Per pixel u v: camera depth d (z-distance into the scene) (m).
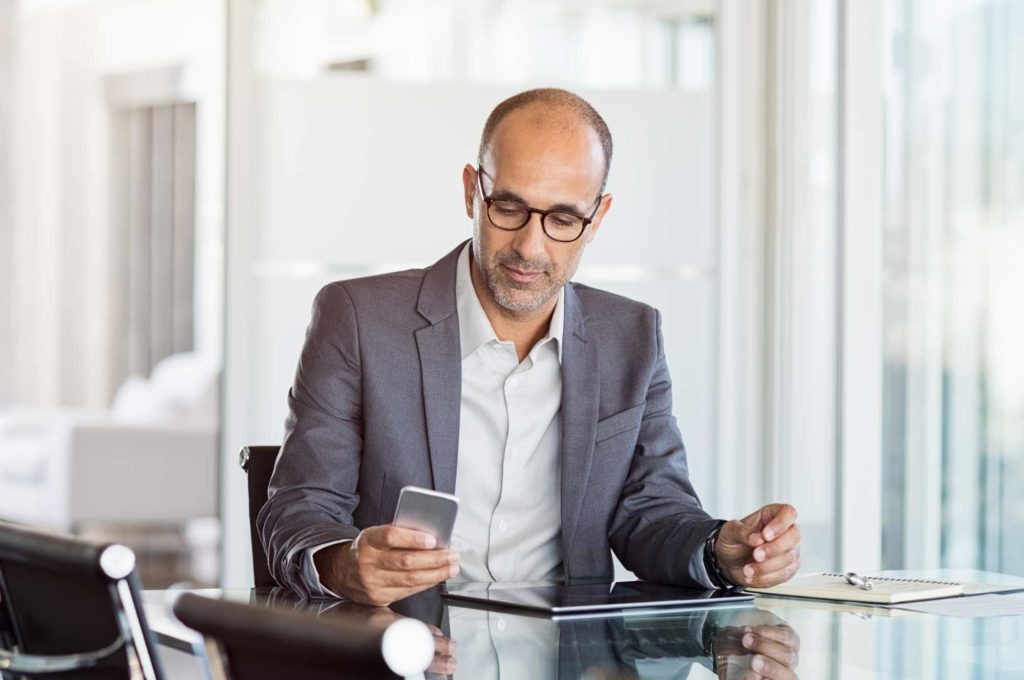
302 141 4.32
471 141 4.43
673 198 4.57
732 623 1.71
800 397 4.48
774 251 4.55
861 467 4.25
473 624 1.68
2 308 11.16
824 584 2.00
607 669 1.42
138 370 10.86
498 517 2.22
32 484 8.18
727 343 4.58
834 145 4.34
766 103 4.57
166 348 10.72
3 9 11.16
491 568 2.21
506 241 2.06
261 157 4.29
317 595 1.86
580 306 2.30
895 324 4.18
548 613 1.76
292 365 4.30
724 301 4.57
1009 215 3.77
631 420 2.25
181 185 10.66
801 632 1.66
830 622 1.73
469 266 2.26
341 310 2.21
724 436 4.57
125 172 10.95
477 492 2.23
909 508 4.14
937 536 4.04
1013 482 3.77
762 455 4.58
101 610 1.31
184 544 7.91
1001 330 3.80
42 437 8.46
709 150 4.58
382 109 4.37
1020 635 1.66
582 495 2.20
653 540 2.10
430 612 1.77
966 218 3.93
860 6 4.23
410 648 0.99
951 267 3.98
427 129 4.40
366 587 1.76
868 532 4.23
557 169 2.03
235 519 4.25
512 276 2.07
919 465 4.11
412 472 2.17
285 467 2.13
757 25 4.56
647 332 2.32
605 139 2.11
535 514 2.23
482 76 4.49
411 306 2.23
